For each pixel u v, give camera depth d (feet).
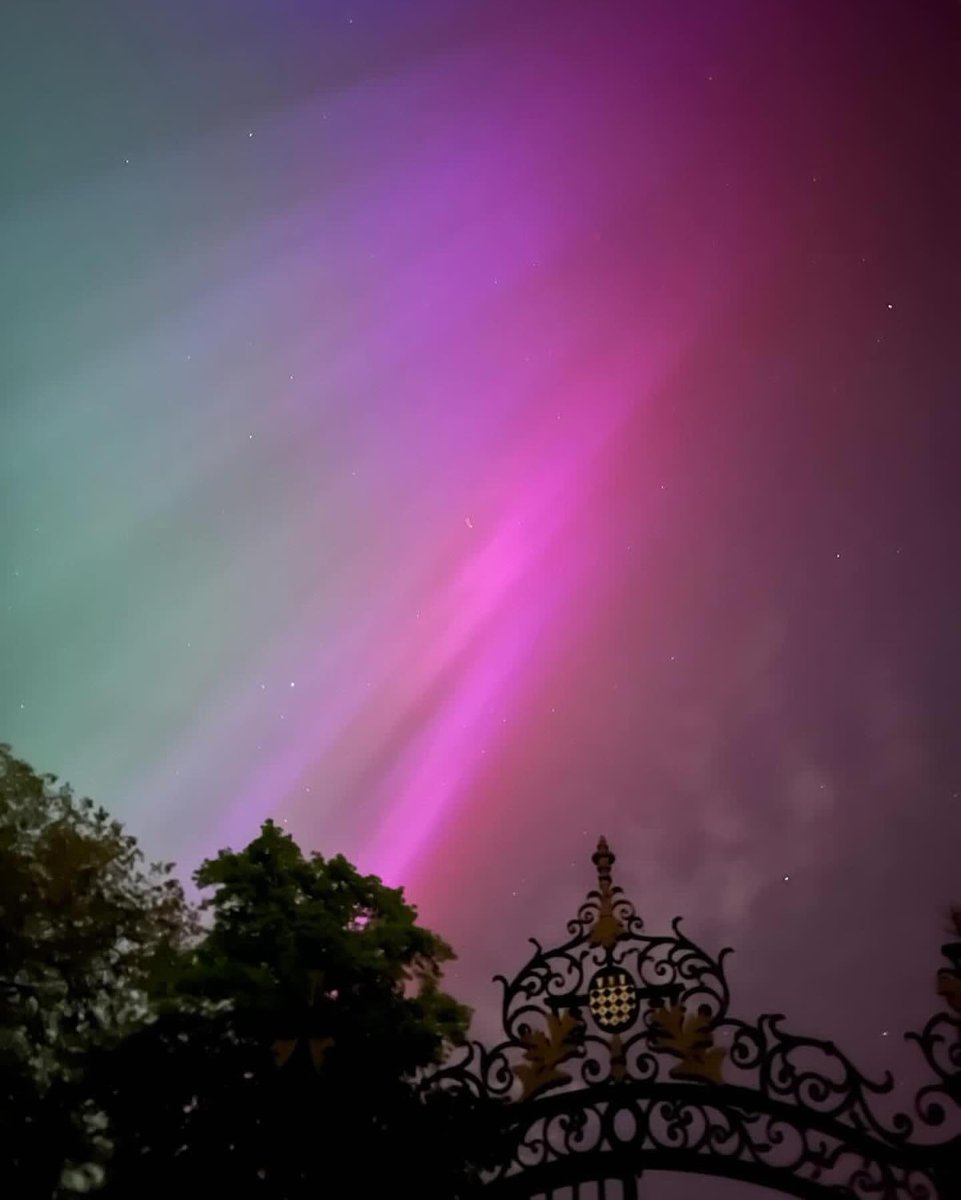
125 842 35.35
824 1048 22.76
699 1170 21.91
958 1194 20.98
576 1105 22.72
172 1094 23.54
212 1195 22.07
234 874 26.66
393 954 26.27
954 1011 22.41
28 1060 29.40
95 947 32.42
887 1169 21.44
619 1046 22.97
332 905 26.78
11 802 34.65
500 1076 23.25
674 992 23.27
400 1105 23.31
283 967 24.38
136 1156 23.03
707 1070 22.39
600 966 23.76
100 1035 27.30
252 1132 22.52
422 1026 24.81
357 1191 22.13
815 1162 21.67
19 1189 24.70
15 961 31.07
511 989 24.09
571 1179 22.21
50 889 32.48
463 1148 22.66
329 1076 23.30
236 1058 23.70
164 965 26.73
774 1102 22.20
